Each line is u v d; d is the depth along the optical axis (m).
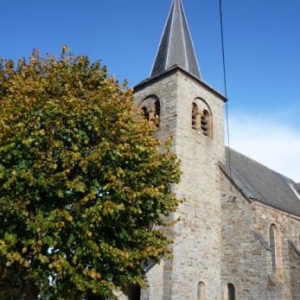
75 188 10.67
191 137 23.70
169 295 19.36
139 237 12.41
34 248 10.04
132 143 12.41
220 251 22.83
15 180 10.15
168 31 28.05
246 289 20.98
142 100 25.92
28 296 12.29
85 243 10.65
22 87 11.87
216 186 24.17
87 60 14.02
